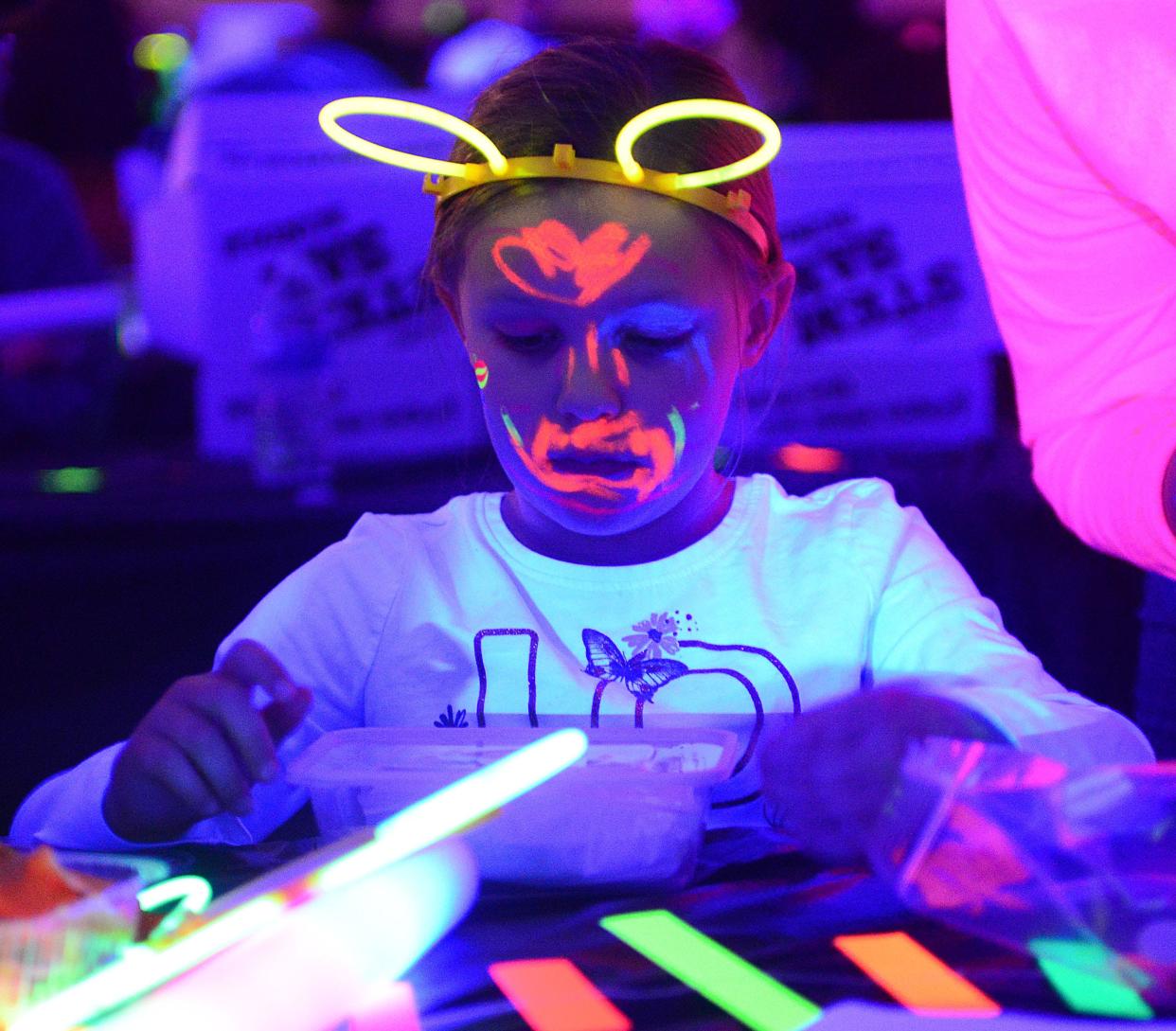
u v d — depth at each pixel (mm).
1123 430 1343
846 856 907
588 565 1296
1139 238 1346
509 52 1556
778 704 1255
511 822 883
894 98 3127
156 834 978
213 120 2646
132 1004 664
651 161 1105
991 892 791
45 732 2111
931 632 1272
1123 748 1046
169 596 2283
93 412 3635
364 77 4020
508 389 1122
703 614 1284
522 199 1083
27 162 3457
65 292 3363
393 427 2705
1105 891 752
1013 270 1466
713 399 1132
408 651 1302
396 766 950
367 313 2689
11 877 770
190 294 2863
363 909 731
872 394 2842
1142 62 1206
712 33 3631
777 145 991
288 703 1004
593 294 1070
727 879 931
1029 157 1401
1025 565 2346
